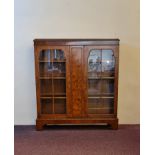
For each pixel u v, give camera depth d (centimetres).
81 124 388
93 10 383
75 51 361
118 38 388
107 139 343
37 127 377
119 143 328
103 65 373
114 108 376
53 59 370
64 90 380
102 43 359
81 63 364
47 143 330
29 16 383
